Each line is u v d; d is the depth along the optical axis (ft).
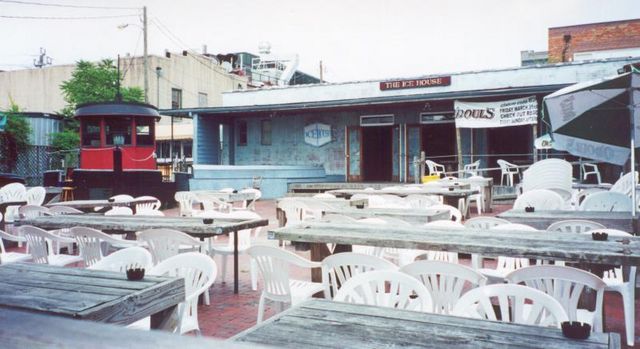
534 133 51.37
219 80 127.65
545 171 32.01
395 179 65.87
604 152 24.23
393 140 66.08
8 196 36.68
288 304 13.43
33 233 17.33
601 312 9.89
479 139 61.98
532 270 10.22
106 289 9.00
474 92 53.01
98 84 98.58
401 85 65.31
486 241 13.33
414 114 64.64
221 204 33.06
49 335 3.56
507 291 8.46
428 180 51.08
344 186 51.98
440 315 7.58
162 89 110.63
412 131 64.85
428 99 55.31
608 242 13.05
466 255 24.31
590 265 13.70
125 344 3.35
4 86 122.93
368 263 11.12
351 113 68.59
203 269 11.61
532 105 51.37
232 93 75.87
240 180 57.47
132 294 8.62
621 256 11.25
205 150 70.54
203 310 17.12
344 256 11.35
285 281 12.84
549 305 8.10
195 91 119.85
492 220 18.20
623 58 54.75
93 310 7.75
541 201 25.86
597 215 19.21
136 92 101.09
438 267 10.28
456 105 54.19
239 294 19.17
